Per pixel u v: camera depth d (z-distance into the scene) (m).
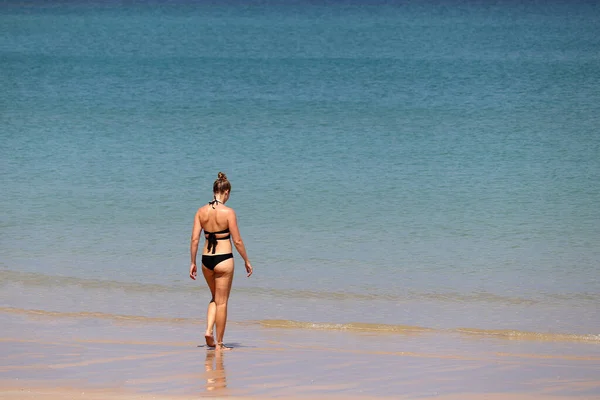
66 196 64.50
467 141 88.75
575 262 47.66
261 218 58.06
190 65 174.38
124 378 27.02
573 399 24.92
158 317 38.56
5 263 47.78
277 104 118.62
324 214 59.09
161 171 73.94
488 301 40.88
